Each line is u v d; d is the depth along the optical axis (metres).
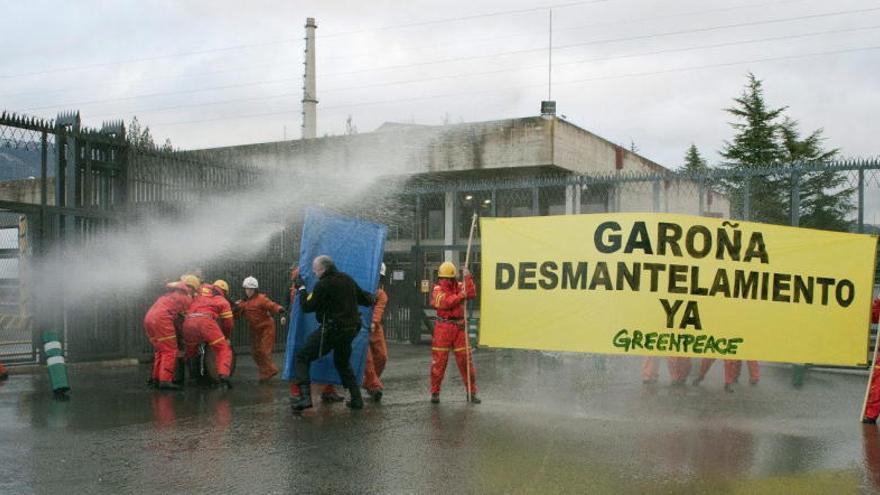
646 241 9.26
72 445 7.07
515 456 6.71
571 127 24.44
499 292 9.68
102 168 13.24
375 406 9.36
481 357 15.59
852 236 9.48
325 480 5.93
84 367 12.72
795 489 5.80
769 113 37.31
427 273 19.72
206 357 11.02
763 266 9.38
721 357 9.29
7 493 5.54
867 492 5.74
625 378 12.28
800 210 14.71
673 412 9.00
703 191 14.23
